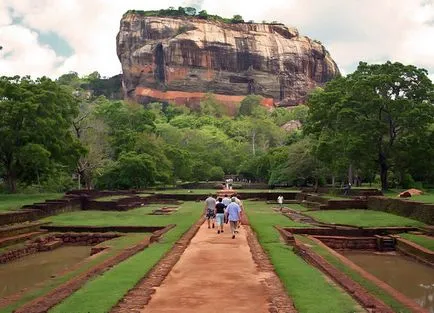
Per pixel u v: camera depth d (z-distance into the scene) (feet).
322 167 205.77
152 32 618.44
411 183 175.42
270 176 255.29
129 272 43.27
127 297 34.68
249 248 58.44
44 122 145.79
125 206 137.28
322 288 38.45
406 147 155.63
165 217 112.37
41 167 158.92
